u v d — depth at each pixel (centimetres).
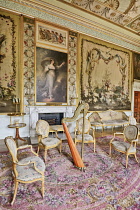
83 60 546
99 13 509
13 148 175
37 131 296
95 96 583
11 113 390
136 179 214
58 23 481
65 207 155
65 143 383
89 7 475
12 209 152
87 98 561
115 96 647
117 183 202
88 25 544
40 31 450
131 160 284
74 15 498
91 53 567
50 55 471
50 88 475
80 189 187
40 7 439
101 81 600
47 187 190
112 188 190
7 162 262
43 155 296
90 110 571
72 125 495
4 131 411
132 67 705
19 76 423
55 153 308
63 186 193
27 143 375
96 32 571
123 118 616
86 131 345
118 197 173
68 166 249
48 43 467
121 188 190
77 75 529
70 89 517
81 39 539
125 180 210
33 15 434
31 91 441
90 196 173
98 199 168
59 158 282
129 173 231
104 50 604
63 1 444
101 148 349
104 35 595
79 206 157
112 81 636
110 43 620
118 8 481
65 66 503
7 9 397
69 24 504
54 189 186
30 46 436
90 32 555
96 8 481
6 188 187
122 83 671
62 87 499
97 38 576
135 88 729
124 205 159
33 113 431
